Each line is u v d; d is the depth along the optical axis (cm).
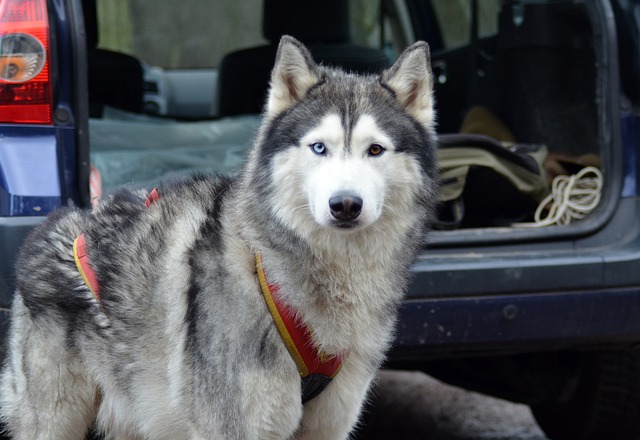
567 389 443
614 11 417
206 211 321
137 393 329
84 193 361
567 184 448
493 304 365
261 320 300
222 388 299
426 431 490
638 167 399
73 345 337
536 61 510
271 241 301
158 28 623
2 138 350
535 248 385
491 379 461
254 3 612
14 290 349
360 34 613
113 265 329
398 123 309
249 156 322
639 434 426
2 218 346
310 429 324
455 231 383
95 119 517
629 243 386
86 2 575
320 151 297
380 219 305
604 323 376
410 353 369
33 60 352
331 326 304
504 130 527
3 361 362
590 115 485
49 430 343
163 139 515
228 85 612
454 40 614
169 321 314
